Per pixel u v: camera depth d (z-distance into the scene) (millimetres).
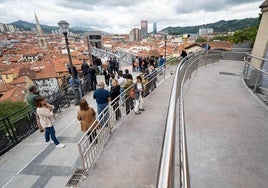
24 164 4387
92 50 26328
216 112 4184
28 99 5035
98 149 3674
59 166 4254
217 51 12258
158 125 4492
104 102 5219
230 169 2432
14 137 5438
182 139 1411
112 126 4465
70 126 6344
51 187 3646
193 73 8375
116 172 3086
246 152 2756
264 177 2279
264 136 3158
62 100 8211
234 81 7008
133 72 15797
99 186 2840
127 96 5645
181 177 1031
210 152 2787
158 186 702
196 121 3771
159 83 8641
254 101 4824
